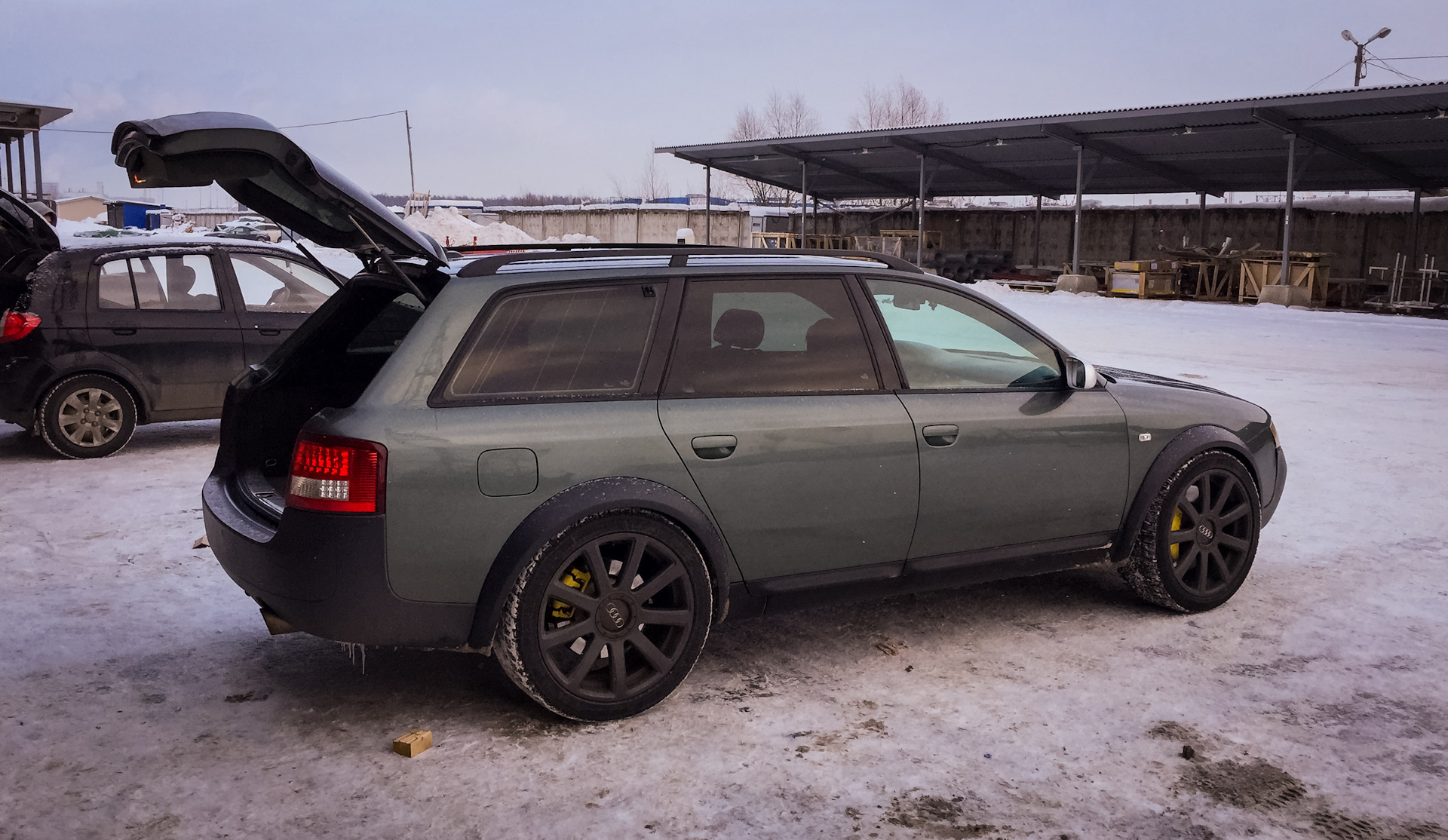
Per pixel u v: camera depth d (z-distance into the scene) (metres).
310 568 3.16
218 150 3.15
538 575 3.27
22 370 7.28
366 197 3.43
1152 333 18.53
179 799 2.97
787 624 4.46
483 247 4.24
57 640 4.16
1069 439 4.22
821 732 3.42
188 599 4.66
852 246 40.44
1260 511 4.73
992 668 3.97
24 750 3.25
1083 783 3.10
